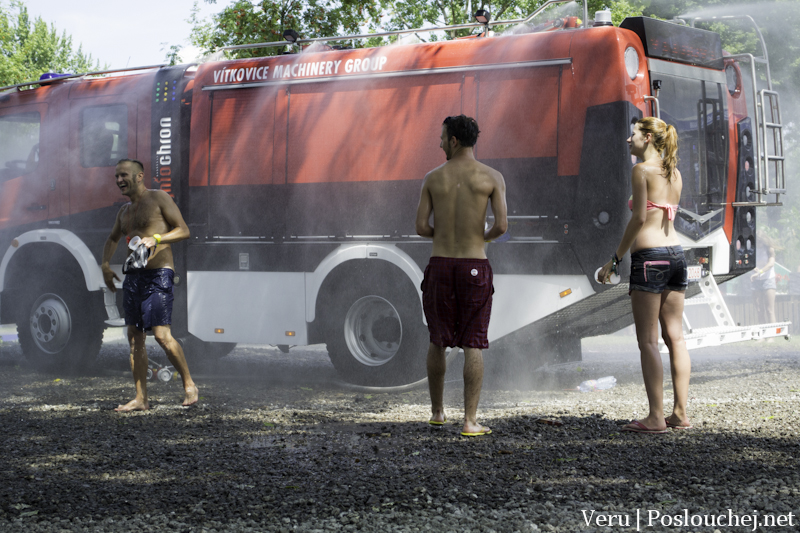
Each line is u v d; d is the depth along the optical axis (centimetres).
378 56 777
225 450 505
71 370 946
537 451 482
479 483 411
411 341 762
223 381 864
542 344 883
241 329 834
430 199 550
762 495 382
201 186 852
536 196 710
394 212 766
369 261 773
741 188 841
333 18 1575
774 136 827
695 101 773
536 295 710
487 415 616
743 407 629
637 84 698
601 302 731
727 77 847
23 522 360
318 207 798
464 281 534
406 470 440
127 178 678
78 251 919
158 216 679
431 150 752
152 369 868
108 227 922
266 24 1543
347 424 589
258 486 415
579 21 761
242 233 833
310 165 802
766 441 500
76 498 399
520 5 1888
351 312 794
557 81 705
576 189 696
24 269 962
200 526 349
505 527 339
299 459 474
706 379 827
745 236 840
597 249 688
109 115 915
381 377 781
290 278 810
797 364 936
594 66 692
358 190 780
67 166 945
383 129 771
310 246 801
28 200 973
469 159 549
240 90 838
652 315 541
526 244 713
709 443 497
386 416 625
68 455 498
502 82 725
